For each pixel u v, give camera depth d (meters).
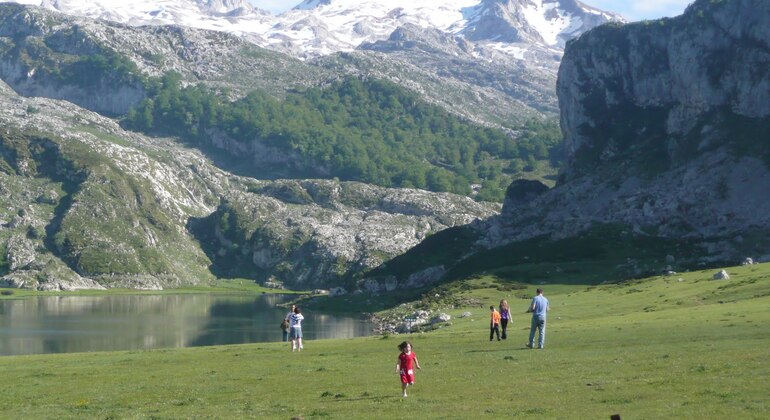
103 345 157.38
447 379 66.56
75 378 78.94
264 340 167.62
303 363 83.12
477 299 189.88
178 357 95.06
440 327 144.12
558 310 138.12
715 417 46.91
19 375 81.88
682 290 138.12
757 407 48.44
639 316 111.88
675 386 56.19
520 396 57.44
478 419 50.56
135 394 67.94
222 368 81.81
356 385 67.19
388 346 97.38
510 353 79.94
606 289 167.62
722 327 85.56
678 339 79.88
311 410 56.81
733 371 59.62
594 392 56.72
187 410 59.66
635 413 49.34
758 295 118.31
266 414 56.38
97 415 59.06
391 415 53.41
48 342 162.88
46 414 60.56
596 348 79.06
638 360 68.62
